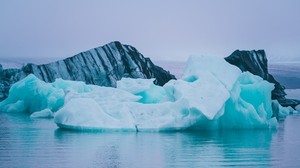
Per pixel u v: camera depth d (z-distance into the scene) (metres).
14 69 49.38
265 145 21.33
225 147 20.50
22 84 39.72
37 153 18.42
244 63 47.53
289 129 28.98
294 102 51.94
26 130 25.80
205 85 26.05
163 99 28.34
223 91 25.70
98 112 25.28
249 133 25.80
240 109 27.09
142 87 30.03
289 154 18.88
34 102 38.94
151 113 25.73
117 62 46.38
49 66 46.88
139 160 17.25
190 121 25.27
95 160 17.09
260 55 49.44
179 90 26.16
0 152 18.59
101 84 45.72
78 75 46.12
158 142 21.58
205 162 17.03
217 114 25.28
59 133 24.31
